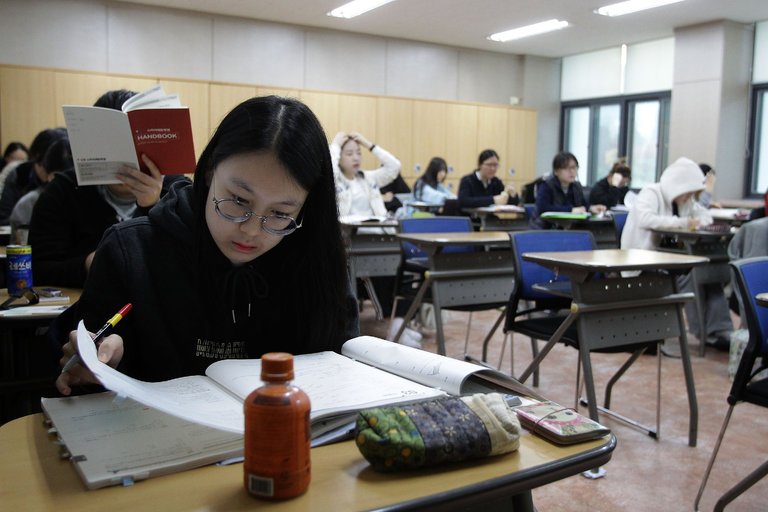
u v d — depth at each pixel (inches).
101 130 62.3
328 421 32.5
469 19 326.3
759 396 78.6
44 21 283.4
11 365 85.8
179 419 32.9
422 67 378.9
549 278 117.6
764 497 86.4
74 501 25.6
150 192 66.8
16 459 29.5
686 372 103.5
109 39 296.4
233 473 28.4
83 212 82.7
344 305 46.4
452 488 27.4
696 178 168.1
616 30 343.3
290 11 313.3
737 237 147.6
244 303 44.2
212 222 40.1
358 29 348.8
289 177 37.0
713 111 319.9
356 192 194.9
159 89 68.6
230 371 37.4
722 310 165.8
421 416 30.4
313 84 346.6
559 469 30.1
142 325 42.1
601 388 131.7
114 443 30.1
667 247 171.8
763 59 321.7
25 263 76.6
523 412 34.7
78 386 38.9
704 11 301.7
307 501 26.0
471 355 156.6
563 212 217.8
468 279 129.2
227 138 37.5
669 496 86.5
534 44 380.5
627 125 381.7
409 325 182.4
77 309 42.8
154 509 25.1
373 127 349.4
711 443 104.3
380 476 28.4
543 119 419.5
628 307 98.0
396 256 171.6
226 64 323.0
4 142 270.2
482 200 253.0
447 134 371.6
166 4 301.6
